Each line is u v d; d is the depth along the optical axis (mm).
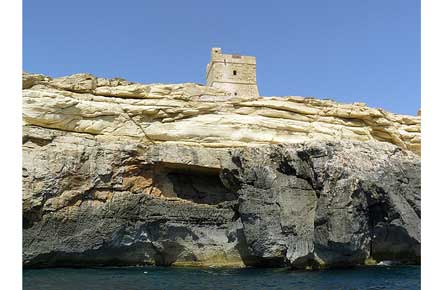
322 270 28781
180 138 35188
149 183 33656
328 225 28609
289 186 31219
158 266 31969
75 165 30688
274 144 34406
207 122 35812
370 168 30672
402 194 31172
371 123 39156
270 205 30891
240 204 31797
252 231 30625
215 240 33094
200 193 35875
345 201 28703
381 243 30781
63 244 29438
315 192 30922
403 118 41188
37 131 30750
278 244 30047
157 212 32344
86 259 30609
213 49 49656
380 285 23156
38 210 28953
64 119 32312
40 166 29672
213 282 24141
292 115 37688
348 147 31578
